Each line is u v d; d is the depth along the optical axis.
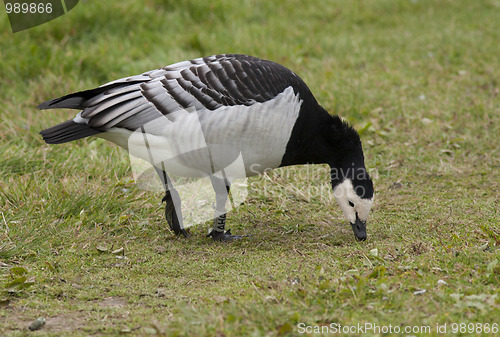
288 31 20.67
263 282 7.98
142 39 18.39
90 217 10.11
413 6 24.75
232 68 9.21
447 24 22.81
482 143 14.04
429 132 14.45
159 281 8.38
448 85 17.14
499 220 10.31
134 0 19.56
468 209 10.95
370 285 7.62
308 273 8.34
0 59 15.86
